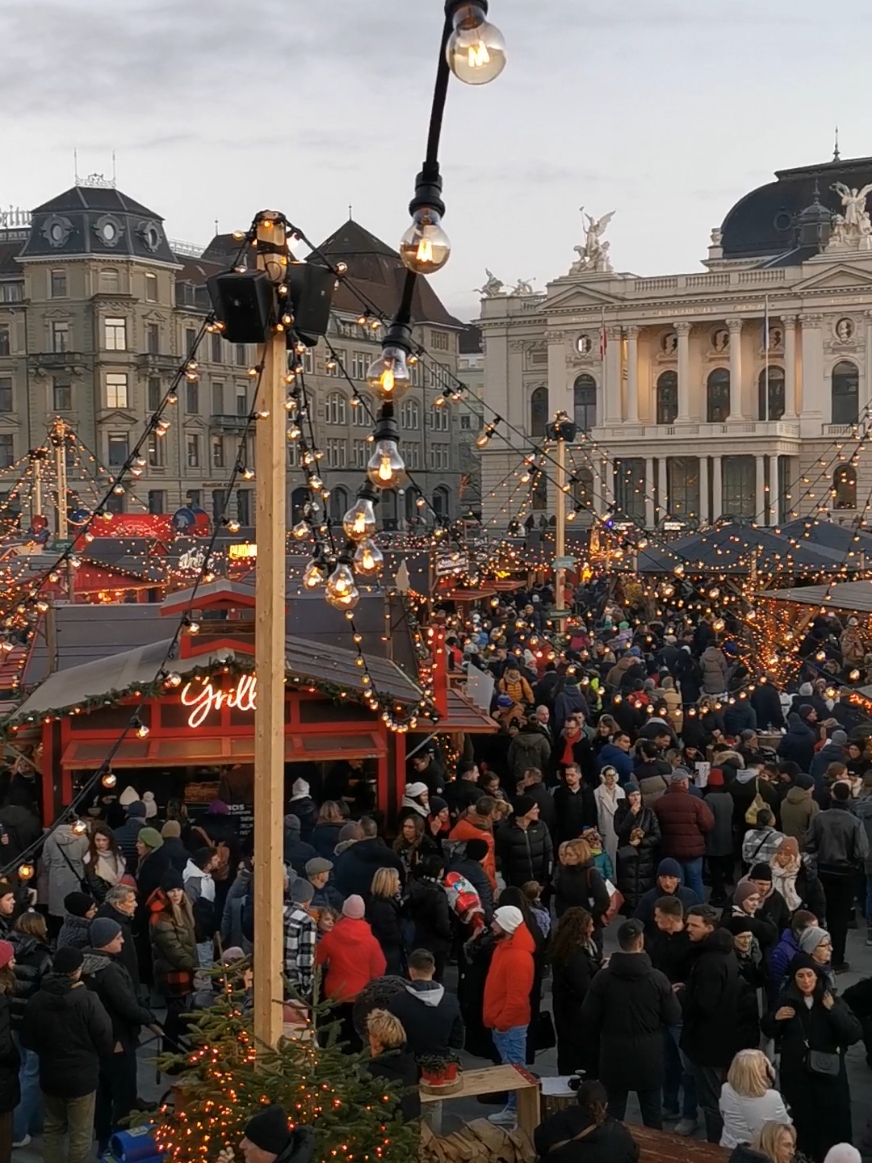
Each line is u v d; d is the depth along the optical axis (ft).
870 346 347.77
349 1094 27.71
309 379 354.95
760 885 44.21
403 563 76.07
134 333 341.62
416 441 411.54
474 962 45.09
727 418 367.04
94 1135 39.68
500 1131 35.29
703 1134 40.68
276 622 29.84
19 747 62.80
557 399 383.24
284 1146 25.25
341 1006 41.19
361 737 58.03
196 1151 27.81
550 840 53.67
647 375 382.01
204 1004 38.60
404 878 49.83
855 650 105.91
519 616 141.79
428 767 63.52
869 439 138.51
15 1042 37.09
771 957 41.22
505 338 398.21
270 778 29.91
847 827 54.49
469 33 17.39
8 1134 36.65
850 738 71.36
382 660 67.92
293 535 35.65
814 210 382.63
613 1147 29.78
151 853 49.24
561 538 101.09
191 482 354.33
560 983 41.32
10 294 346.13
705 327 373.81
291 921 40.73
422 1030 35.14
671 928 41.75
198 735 56.39
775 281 355.97
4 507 179.73
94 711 56.29
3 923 44.91
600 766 67.67
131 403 341.82
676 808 56.54
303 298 28.94
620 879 56.18
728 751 64.28
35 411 343.87
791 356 357.61
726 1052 37.91
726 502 357.00
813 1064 36.52
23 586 106.52
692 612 140.15
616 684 94.27
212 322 31.78
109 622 73.31
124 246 339.77
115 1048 38.22
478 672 87.45
